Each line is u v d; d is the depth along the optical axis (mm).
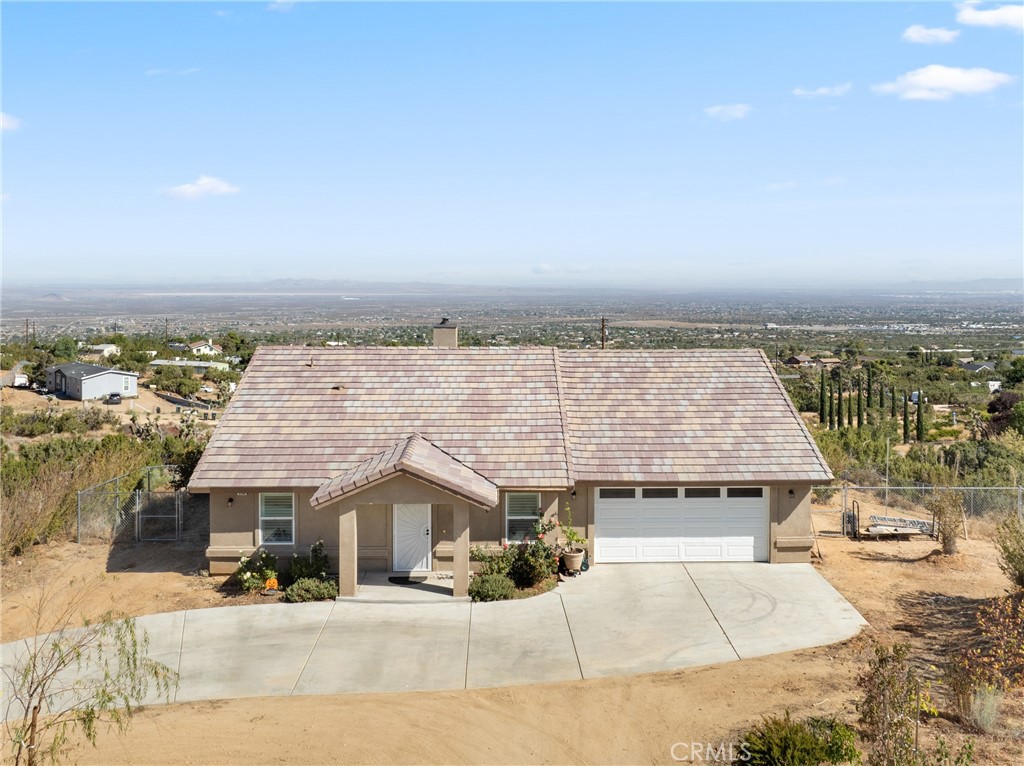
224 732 13016
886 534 23672
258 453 20844
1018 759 11289
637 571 20984
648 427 22469
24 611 18422
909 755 10773
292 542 20609
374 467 19375
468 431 21703
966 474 34531
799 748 11453
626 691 14438
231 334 129500
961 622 17203
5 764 11539
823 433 40469
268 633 17125
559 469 20609
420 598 19031
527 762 12141
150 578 20516
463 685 14781
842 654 15789
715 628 17266
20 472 25281
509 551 20125
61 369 75000
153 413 66125
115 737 12844
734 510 21641
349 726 13242
